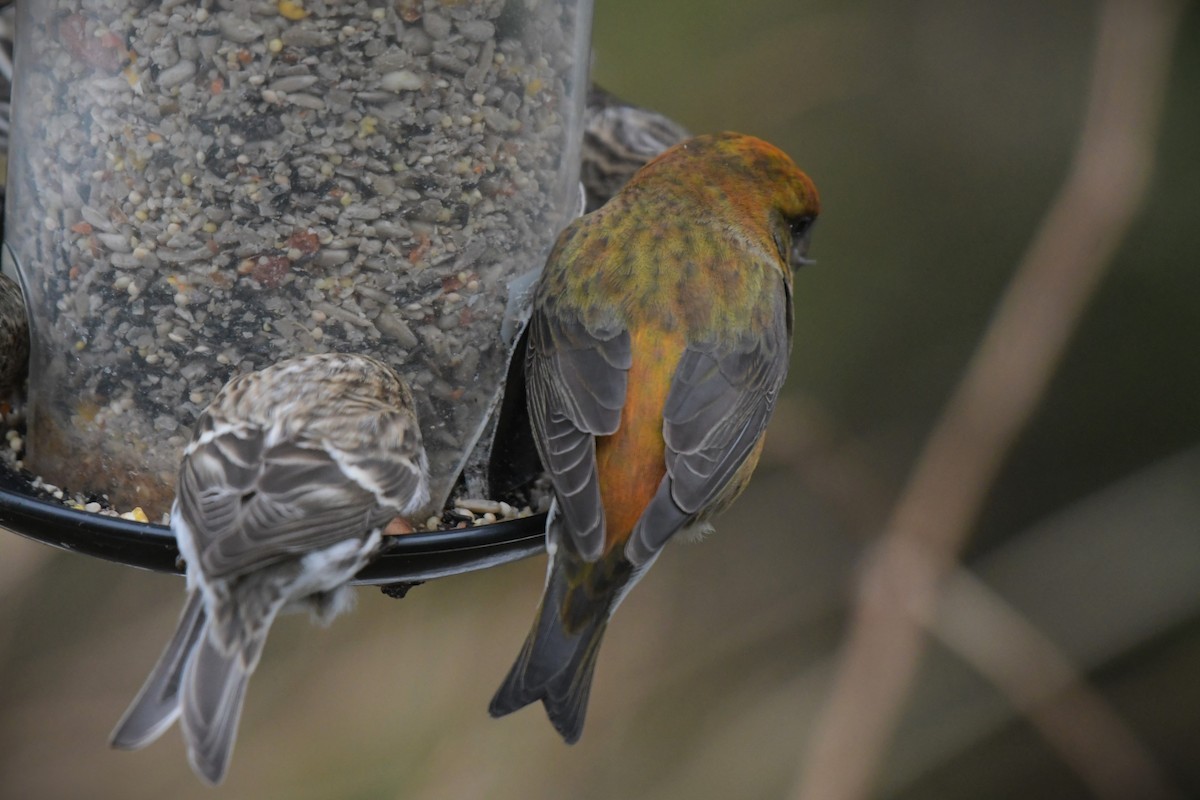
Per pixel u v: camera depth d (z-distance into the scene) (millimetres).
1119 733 12773
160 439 8094
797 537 14508
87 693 12742
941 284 14867
